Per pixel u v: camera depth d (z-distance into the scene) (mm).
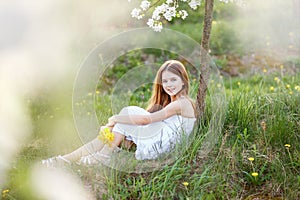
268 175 3082
